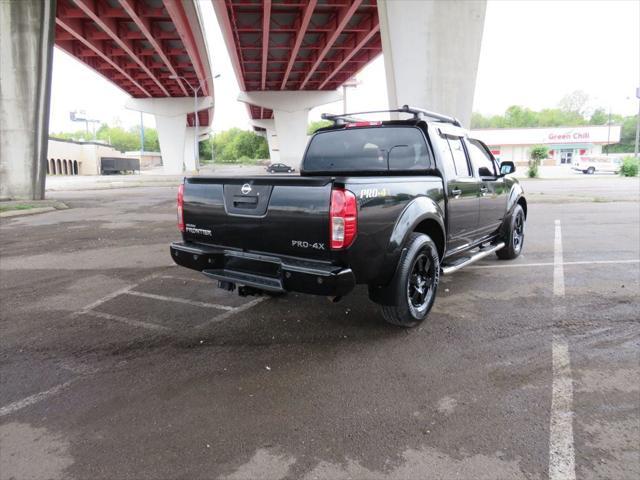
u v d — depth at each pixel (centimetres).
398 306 412
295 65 4781
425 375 350
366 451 263
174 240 959
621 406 304
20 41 1773
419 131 485
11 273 689
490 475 241
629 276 619
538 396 318
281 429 285
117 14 2939
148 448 268
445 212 478
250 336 431
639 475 239
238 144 15325
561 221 1167
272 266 385
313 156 560
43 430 288
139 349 405
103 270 701
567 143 7162
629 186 2566
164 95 6594
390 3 1655
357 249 355
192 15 3031
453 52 1667
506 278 619
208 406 312
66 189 2945
